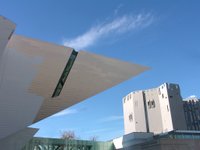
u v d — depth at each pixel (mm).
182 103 85750
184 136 39438
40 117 28172
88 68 24859
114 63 25297
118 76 26609
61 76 24875
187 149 35156
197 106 90500
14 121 20938
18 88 21219
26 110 21438
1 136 20469
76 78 25328
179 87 88125
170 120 81500
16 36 21094
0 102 20531
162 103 86375
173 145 34469
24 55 21891
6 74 20906
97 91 27391
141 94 91312
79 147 43469
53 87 24953
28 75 21750
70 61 23953
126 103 96062
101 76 25938
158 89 89688
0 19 19344
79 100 27594
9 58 21203
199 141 36500
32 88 24328
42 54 22359
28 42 21484
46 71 23438
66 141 42375
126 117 94125
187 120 87438
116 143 46375
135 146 38969
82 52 23453
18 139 25109
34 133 25859
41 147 39625
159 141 34156
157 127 85250
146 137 43125
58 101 26703
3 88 20656
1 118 20547
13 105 20984
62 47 22391
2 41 19312
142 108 88875
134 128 88000
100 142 45719
